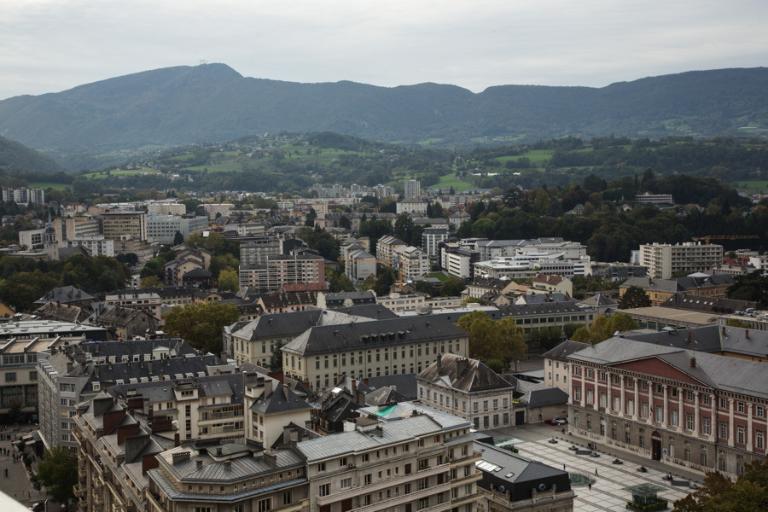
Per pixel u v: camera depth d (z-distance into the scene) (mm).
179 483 152750
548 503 191875
